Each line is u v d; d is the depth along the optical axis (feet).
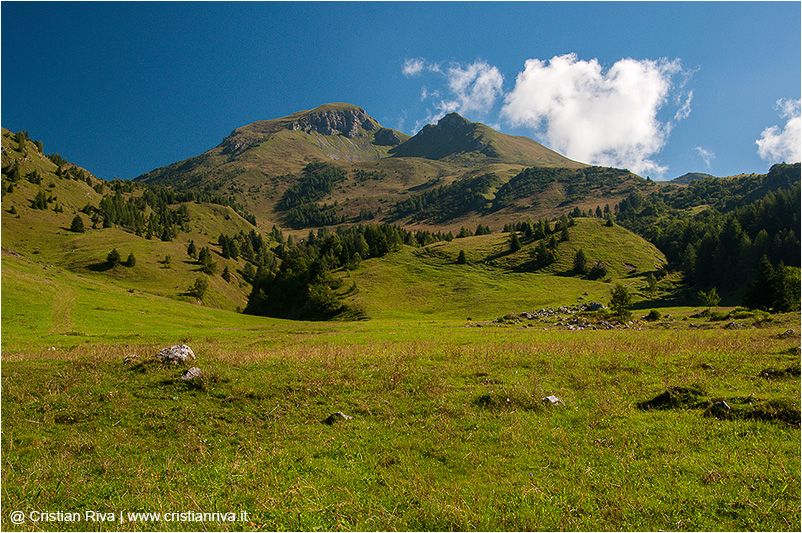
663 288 415.23
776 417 38.27
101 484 31.30
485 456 34.50
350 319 334.24
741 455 32.71
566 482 30.14
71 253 580.30
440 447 36.09
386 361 64.03
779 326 113.39
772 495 27.40
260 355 67.62
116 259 557.33
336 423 41.86
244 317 325.42
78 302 245.45
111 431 40.65
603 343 83.15
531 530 25.17
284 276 446.19
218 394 48.96
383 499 28.71
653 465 31.96
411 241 629.10
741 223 491.72
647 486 29.19
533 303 339.98
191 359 61.26
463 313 326.03
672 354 67.26
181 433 40.16
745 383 50.06
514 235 536.42
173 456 35.68
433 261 512.22
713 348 72.38
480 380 55.31
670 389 46.09
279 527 26.02
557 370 59.57
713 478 29.71
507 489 29.53
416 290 416.05
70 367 58.18
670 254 552.00
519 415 42.68
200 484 31.09
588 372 57.98
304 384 51.78
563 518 26.12
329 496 29.17
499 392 48.75
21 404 45.70
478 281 438.81
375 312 337.31
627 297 237.04
